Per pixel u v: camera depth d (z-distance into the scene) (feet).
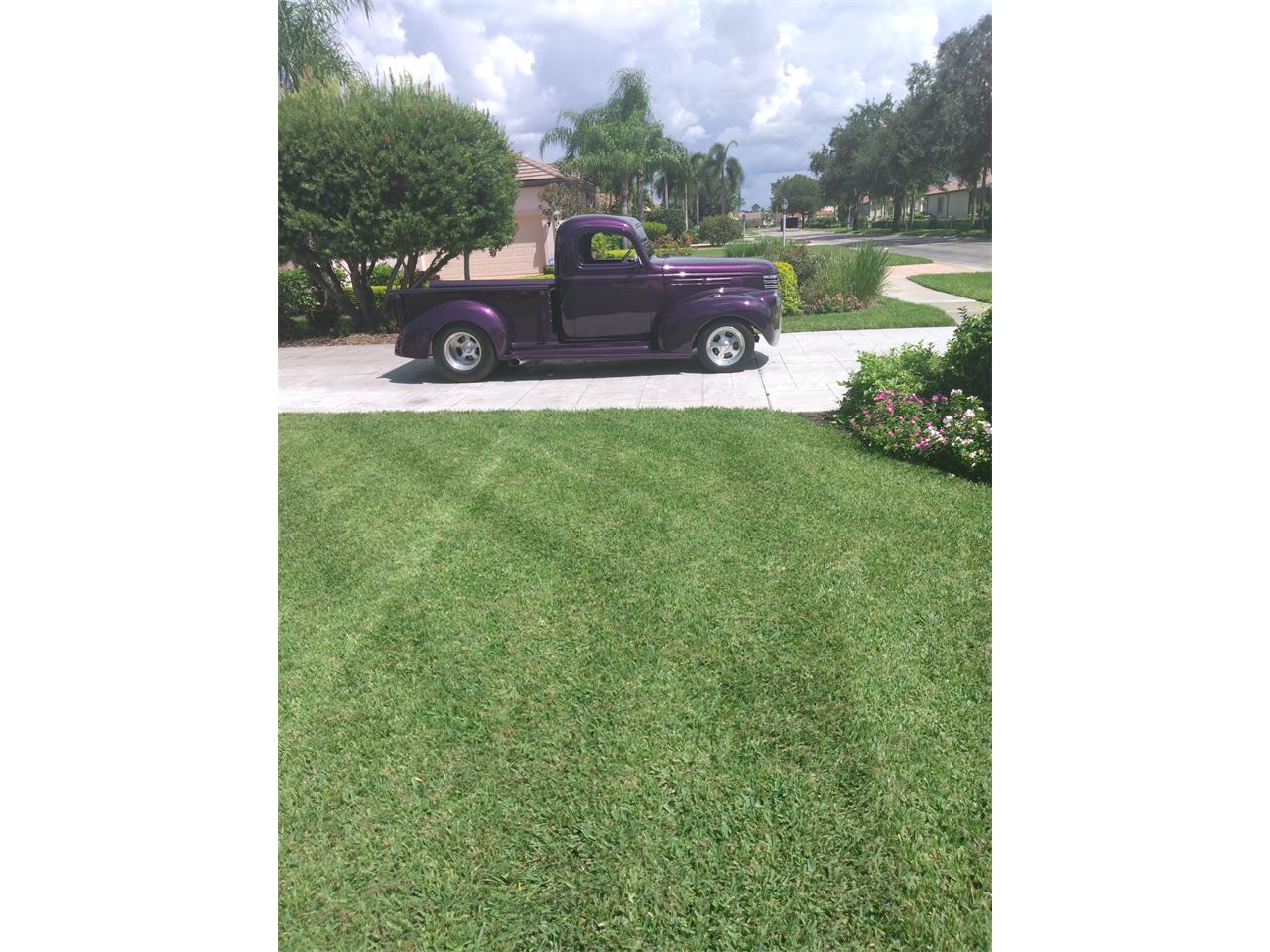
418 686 10.27
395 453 21.04
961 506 15.60
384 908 7.09
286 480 19.01
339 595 12.87
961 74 195.31
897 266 90.58
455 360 32.50
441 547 14.60
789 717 9.32
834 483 17.12
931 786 8.21
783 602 11.93
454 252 47.14
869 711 9.35
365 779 8.61
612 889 7.18
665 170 186.39
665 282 31.27
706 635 11.11
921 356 23.62
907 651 10.53
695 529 14.85
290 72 62.85
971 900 6.96
